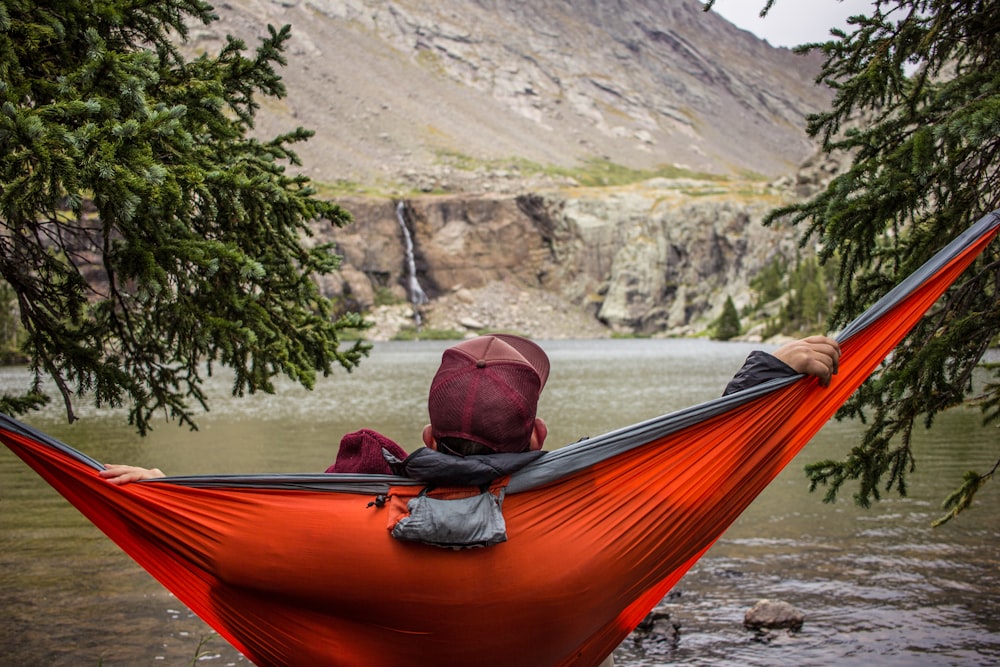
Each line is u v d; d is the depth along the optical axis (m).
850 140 5.29
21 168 3.86
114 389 5.92
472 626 2.20
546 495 2.24
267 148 5.90
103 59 4.16
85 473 2.34
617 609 2.36
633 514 2.28
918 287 2.66
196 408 35.97
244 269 4.62
